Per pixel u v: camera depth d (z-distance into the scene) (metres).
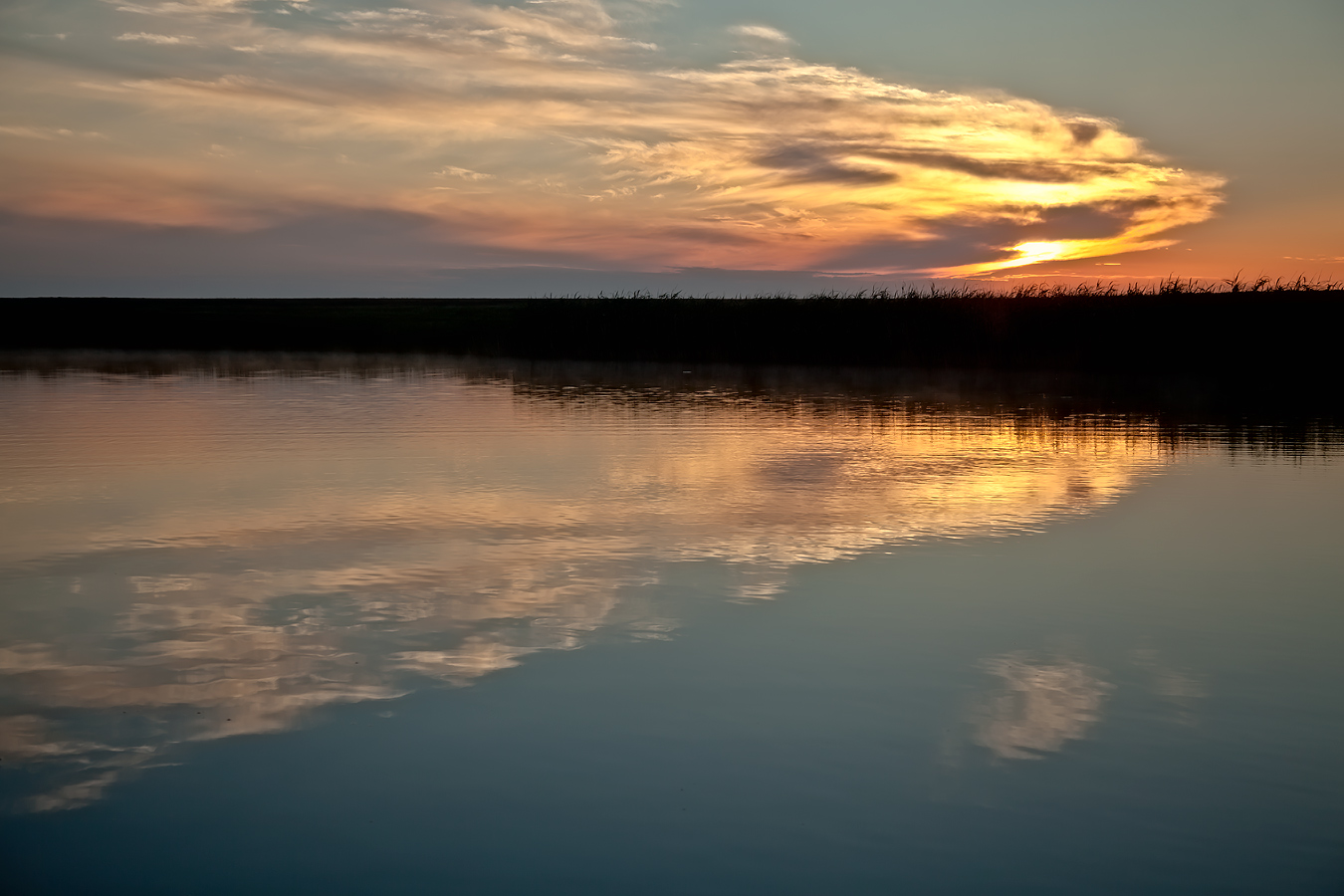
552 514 9.23
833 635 5.89
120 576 7.11
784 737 4.56
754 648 5.67
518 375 26.67
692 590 6.79
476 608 6.37
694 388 22.89
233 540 8.21
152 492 10.31
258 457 12.65
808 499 9.94
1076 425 15.95
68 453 12.93
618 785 4.14
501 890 3.46
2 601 6.52
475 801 4.02
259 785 4.14
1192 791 4.09
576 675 5.27
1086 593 6.74
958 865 3.60
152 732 4.60
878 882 3.50
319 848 3.71
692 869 3.58
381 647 5.68
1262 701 4.96
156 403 19.36
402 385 23.61
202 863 3.61
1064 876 3.54
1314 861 3.62
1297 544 8.13
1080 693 5.06
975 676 5.27
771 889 3.46
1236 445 13.66
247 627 6.01
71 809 3.96
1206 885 3.48
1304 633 5.95
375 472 11.56
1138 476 11.28
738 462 12.27
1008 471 11.61
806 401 19.91
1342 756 4.39
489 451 13.17
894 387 23.14
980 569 7.34
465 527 8.70
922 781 4.18
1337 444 13.70
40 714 4.78
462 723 4.70
